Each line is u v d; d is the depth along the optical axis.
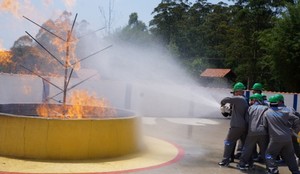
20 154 7.50
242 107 8.25
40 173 6.54
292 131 8.34
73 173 6.66
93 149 7.79
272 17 35.31
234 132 8.25
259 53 37.34
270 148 7.70
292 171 7.73
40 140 7.48
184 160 8.56
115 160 7.88
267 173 7.84
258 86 8.91
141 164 7.75
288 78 28.33
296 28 28.28
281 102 8.16
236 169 8.09
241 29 38.38
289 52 27.67
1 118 7.68
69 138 7.57
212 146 10.70
